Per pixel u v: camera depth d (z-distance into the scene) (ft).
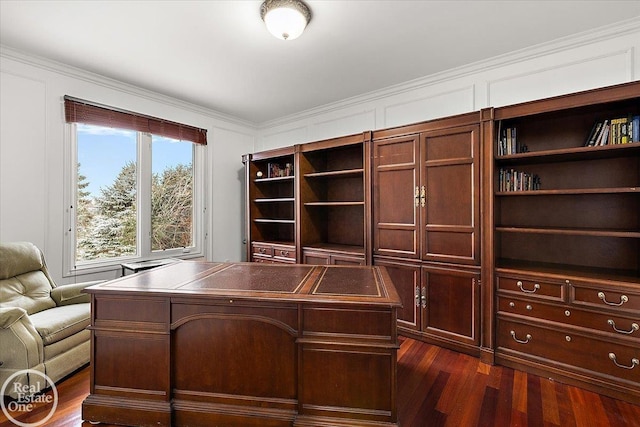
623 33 7.50
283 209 15.33
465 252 8.30
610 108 7.07
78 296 8.32
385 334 4.91
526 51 8.66
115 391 5.60
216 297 5.22
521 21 7.32
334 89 11.57
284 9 6.45
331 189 13.24
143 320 5.52
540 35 7.94
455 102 10.12
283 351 5.21
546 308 7.06
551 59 8.49
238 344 5.32
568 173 8.04
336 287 5.66
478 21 7.31
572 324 6.72
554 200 8.23
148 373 5.51
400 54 8.91
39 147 9.12
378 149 10.03
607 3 6.64
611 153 7.05
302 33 7.76
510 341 7.57
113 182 11.09
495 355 7.77
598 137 6.91
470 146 8.20
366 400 4.94
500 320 7.72
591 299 6.51
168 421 5.35
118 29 7.58
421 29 7.64
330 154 13.28
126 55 8.90
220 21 7.26
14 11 6.83
